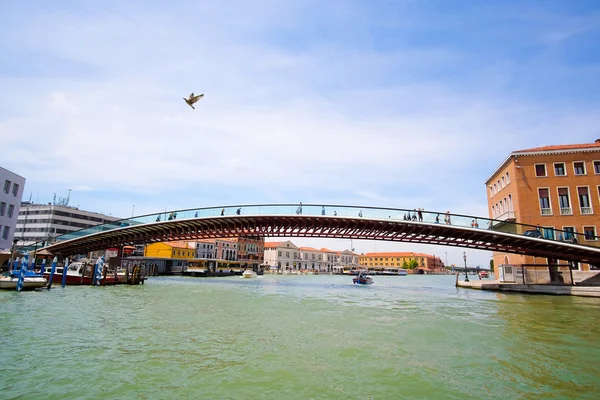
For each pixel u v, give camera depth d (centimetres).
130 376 724
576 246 2630
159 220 3956
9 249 4072
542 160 3538
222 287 3581
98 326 1245
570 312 1770
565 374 754
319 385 681
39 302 1850
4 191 4244
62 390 646
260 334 1147
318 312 1728
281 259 11631
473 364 824
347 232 3641
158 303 2006
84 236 4347
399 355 900
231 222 3731
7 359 822
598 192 3362
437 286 4694
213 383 688
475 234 2973
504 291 3256
